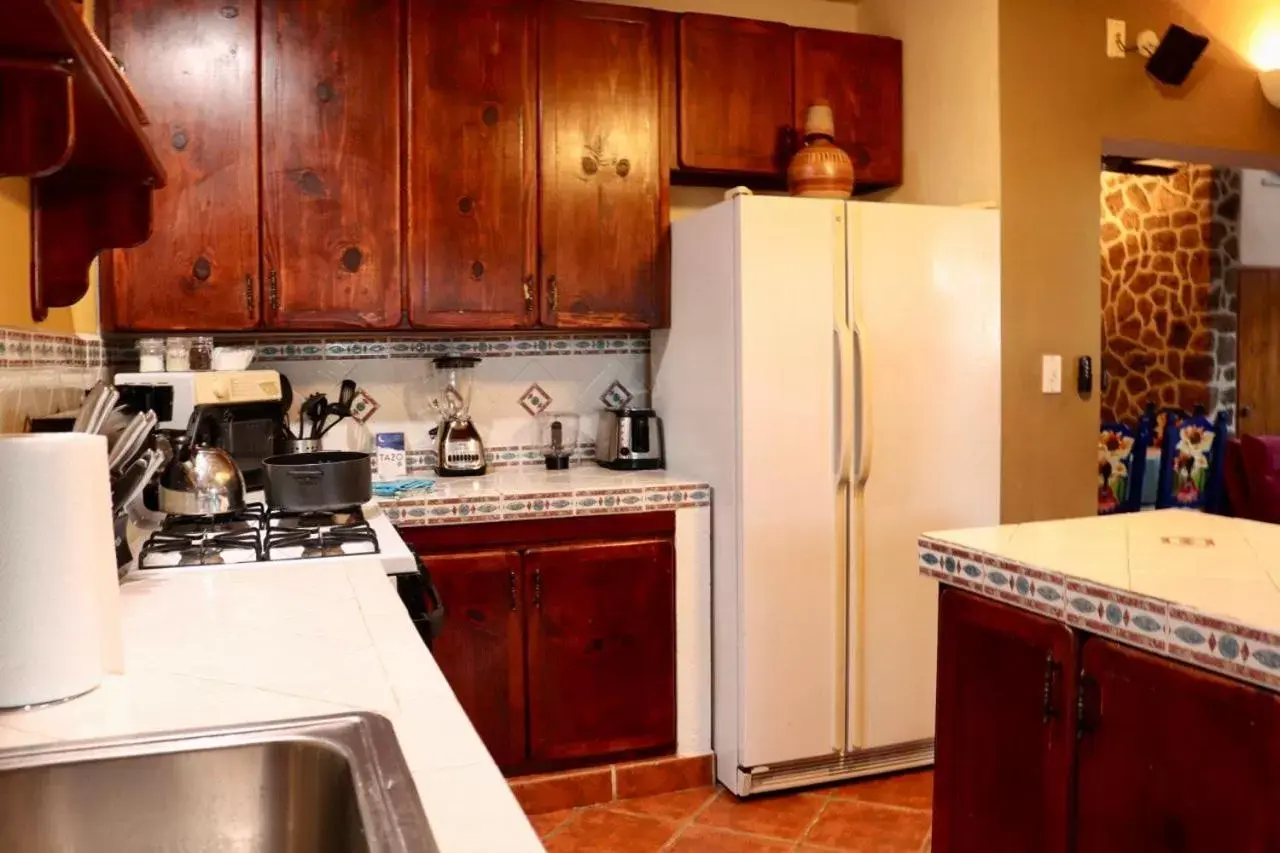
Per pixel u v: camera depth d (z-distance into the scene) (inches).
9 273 68.4
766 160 129.1
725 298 112.0
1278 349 234.2
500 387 132.3
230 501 78.2
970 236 117.8
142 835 35.3
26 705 39.9
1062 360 125.0
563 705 111.2
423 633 73.7
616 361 137.6
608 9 121.6
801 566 112.0
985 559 69.0
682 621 115.6
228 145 107.3
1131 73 128.3
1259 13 136.5
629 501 112.7
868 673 114.9
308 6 109.7
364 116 111.9
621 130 122.2
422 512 105.2
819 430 112.2
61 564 40.9
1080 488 126.5
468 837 28.2
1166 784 55.8
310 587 62.3
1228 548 69.9
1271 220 232.5
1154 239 221.9
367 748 34.5
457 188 115.6
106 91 48.0
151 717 38.9
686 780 115.4
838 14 146.4
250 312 108.4
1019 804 66.5
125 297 104.3
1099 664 60.1
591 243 121.4
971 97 124.1
